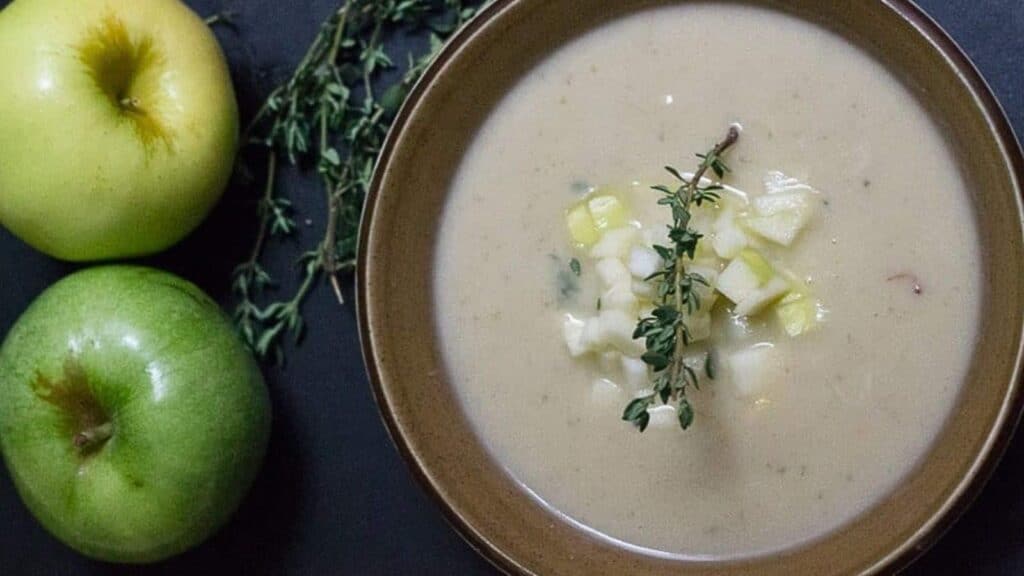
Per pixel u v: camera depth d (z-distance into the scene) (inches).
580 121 18.6
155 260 20.6
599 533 18.7
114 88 18.9
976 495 17.5
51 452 18.6
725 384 18.3
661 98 18.4
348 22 20.1
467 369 18.9
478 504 18.5
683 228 17.0
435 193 18.8
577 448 18.7
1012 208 17.1
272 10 20.5
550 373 18.7
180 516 18.8
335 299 20.4
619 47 18.5
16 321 20.5
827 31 18.1
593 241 18.5
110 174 18.6
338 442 20.5
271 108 19.9
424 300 18.9
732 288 17.8
